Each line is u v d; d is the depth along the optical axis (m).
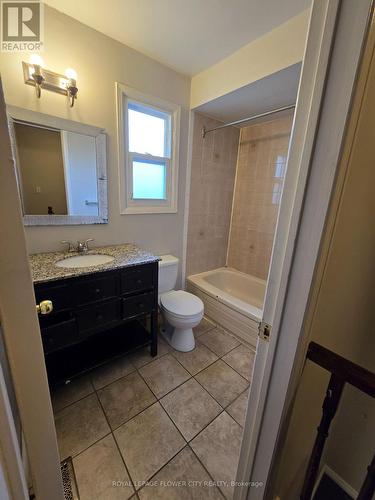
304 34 1.30
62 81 1.43
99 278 1.36
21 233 0.37
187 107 2.10
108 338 1.77
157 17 1.38
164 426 1.27
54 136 1.47
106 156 1.71
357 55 0.41
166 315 1.86
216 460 1.12
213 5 1.28
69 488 0.99
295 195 0.53
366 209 0.67
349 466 1.08
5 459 0.37
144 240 2.12
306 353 0.66
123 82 1.68
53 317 1.27
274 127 2.33
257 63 1.55
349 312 0.81
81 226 1.71
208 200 2.55
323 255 0.55
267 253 2.57
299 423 0.79
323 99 0.46
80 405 1.38
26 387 0.44
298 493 0.99
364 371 0.59
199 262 2.69
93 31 1.49
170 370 1.68
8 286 0.38
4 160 0.34
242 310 2.01
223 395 1.48
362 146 0.54
